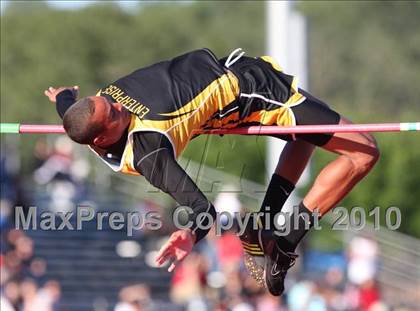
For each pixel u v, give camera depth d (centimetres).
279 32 3622
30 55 9525
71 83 9519
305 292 3931
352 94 7644
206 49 1770
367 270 4000
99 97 1639
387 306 4072
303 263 4678
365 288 3950
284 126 1756
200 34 10519
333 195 1802
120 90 1694
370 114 6022
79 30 9681
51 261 4700
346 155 1795
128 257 4794
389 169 4981
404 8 7012
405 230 5034
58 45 9606
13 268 4016
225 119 1739
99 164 5666
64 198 5078
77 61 9606
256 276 1886
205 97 1700
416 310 4322
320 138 1795
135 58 9925
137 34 10031
